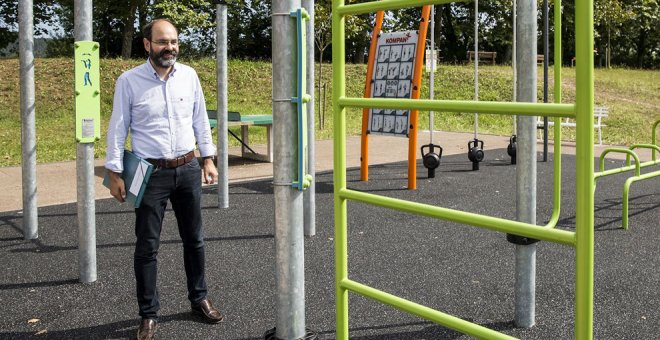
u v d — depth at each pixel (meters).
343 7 3.04
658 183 9.44
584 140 2.19
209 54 39.59
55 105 18.92
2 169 10.93
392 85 9.43
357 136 16.30
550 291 4.63
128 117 3.82
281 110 3.28
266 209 7.61
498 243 5.96
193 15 27.56
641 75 31.83
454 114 21.05
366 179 9.78
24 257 5.68
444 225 6.71
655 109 22.56
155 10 32.00
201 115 4.07
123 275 5.14
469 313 4.23
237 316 4.20
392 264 5.36
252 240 6.16
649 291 4.61
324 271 5.15
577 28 2.17
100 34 36.69
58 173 10.48
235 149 13.77
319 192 8.84
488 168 10.90
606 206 7.76
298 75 3.25
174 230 6.63
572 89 23.47
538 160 11.84
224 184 7.68
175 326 4.04
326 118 19.47
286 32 3.22
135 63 22.62
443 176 10.12
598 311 4.22
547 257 5.47
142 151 3.81
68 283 4.94
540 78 25.75
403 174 10.35
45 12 34.72
